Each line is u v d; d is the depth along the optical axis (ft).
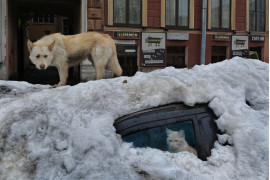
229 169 7.12
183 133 7.67
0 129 8.22
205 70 11.78
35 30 98.78
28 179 6.90
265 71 12.32
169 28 49.08
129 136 7.34
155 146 7.32
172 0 50.01
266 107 9.86
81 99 8.79
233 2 53.42
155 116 7.77
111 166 6.56
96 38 20.22
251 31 55.26
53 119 8.18
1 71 38.27
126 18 46.55
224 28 53.62
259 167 7.17
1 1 37.70
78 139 7.13
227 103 8.54
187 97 8.41
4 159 7.46
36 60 18.08
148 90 8.80
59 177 6.63
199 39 51.26
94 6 42.11
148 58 47.50
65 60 19.35
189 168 6.93
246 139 7.63
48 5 47.21
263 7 57.06
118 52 46.09
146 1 46.93
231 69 11.46
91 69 40.68
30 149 7.47
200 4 50.88
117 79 10.16
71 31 53.98
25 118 8.42
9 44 39.99
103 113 7.80
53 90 10.85
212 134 7.91
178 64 51.01
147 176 6.49
